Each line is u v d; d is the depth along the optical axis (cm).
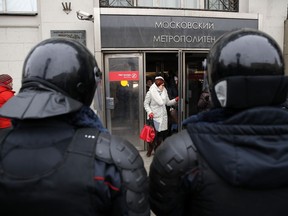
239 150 115
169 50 697
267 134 116
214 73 129
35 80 124
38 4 665
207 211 119
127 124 699
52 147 115
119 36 669
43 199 108
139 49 680
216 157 116
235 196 116
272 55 123
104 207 115
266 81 117
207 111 132
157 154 133
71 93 127
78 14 651
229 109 125
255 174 111
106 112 692
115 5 727
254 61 121
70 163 112
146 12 676
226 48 126
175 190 126
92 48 684
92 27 680
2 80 426
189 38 704
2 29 663
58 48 129
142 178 122
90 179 111
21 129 121
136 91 695
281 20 778
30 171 111
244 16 736
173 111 716
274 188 115
